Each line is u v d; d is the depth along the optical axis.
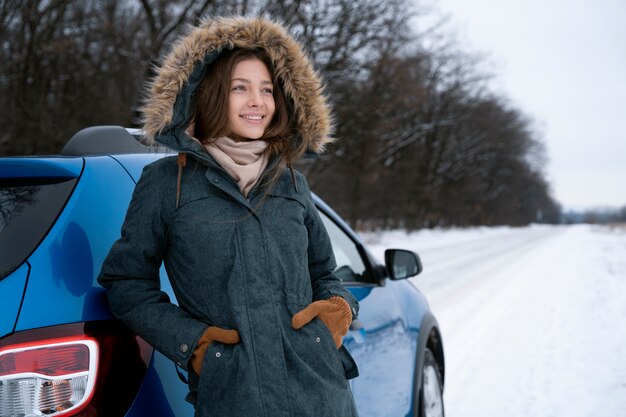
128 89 15.02
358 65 18.98
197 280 1.39
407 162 30.42
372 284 2.70
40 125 15.25
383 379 2.44
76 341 1.29
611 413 3.76
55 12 15.94
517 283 10.77
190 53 1.44
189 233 1.38
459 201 43.97
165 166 1.45
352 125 20.58
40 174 1.54
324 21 16.88
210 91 1.52
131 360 1.38
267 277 1.41
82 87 16.28
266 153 1.56
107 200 1.57
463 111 38.06
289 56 1.60
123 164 1.72
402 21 19.03
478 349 5.57
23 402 1.23
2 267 1.33
